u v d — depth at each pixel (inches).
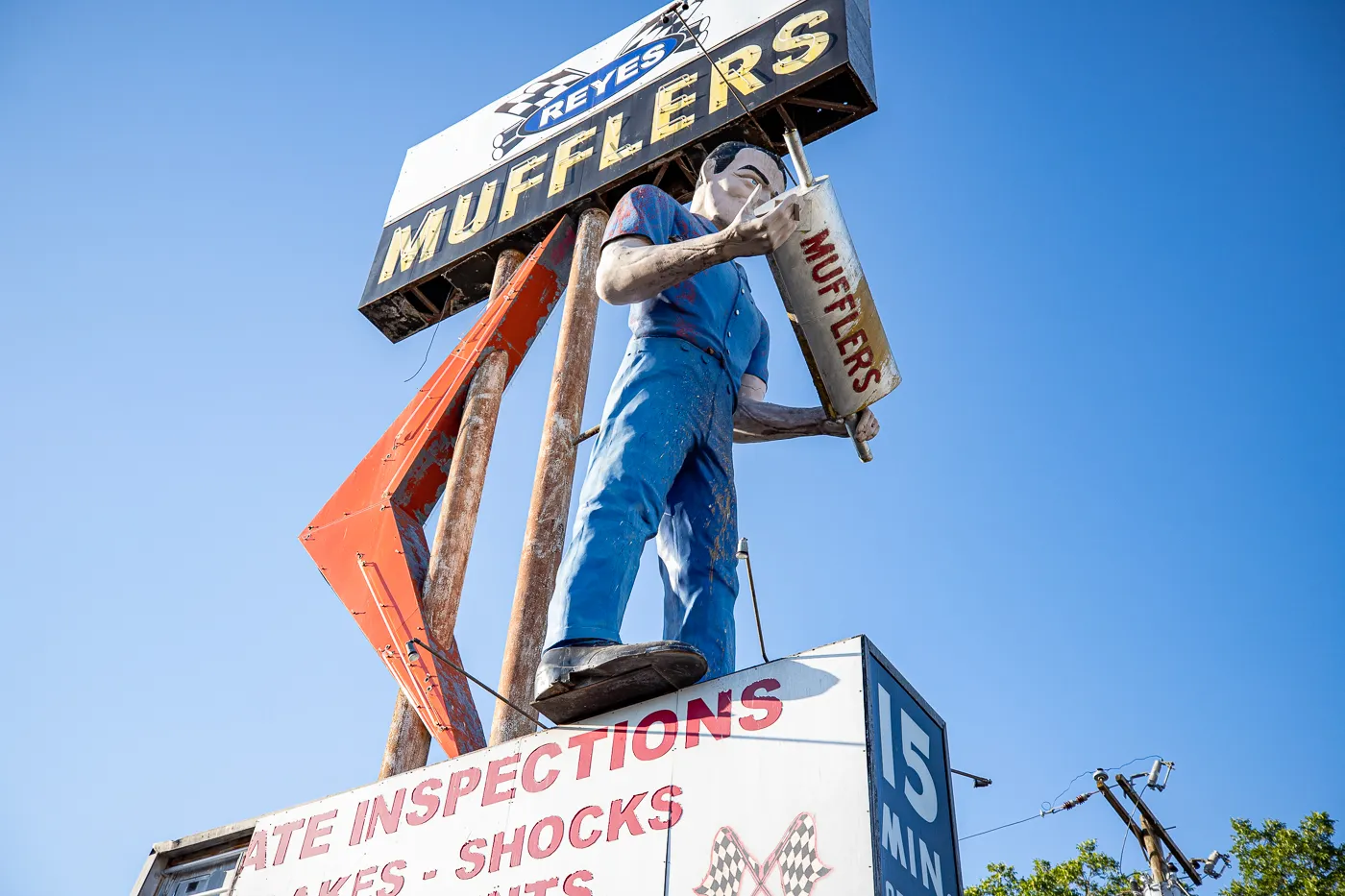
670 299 277.7
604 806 211.6
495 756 233.9
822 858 183.3
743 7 511.2
